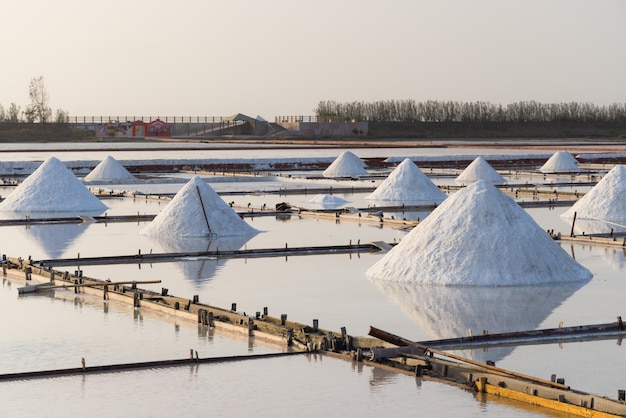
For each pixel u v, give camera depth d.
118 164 37.16
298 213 25.25
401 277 15.06
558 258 15.26
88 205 26.36
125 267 16.64
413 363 10.15
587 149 57.88
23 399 9.08
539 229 15.56
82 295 14.09
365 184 35.03
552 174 40.78
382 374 9.87
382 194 29.55
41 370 10.05
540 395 8.93
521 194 30.70
